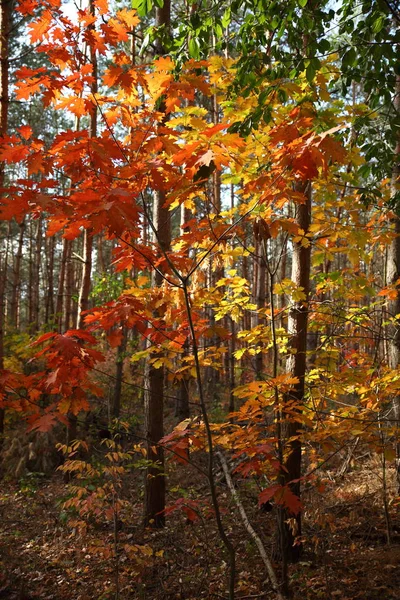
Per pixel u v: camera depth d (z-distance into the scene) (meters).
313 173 2.07
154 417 5.80
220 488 6.48
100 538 5.37
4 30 7.73
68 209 1.96
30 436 9.05
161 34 4.07
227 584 4.04
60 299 16.00
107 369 9.78
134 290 3.18
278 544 4.31
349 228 3.79
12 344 11.30
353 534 4.70
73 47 2.26
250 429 3.05
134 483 6.79
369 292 4.04
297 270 4.52
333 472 6.38
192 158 2.23
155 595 4.07
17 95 2.28
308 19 3.36
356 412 3.91
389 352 5.71
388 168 4.29
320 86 3.57
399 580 3.85
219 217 3.26
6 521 6.08
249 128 3.24
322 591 3.77
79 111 2.41
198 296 3.43
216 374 14.56
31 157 2.12
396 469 5.53
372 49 3.47
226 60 3.67
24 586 4.38
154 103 2.50
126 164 2.43
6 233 22.25
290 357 4.33
